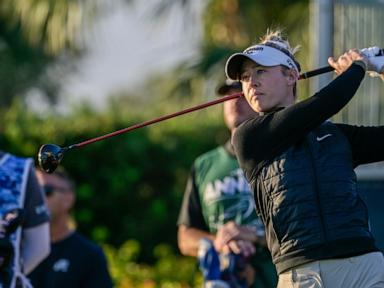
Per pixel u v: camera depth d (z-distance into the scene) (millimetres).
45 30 31828
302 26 28484
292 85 12219
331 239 11414
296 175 11641
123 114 28516
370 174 18047
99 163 27594
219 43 30609
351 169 11750
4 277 14367
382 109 17984
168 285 24219
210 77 29875
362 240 11445
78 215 27438
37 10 31688
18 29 45500
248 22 30234
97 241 26781
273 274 16578
